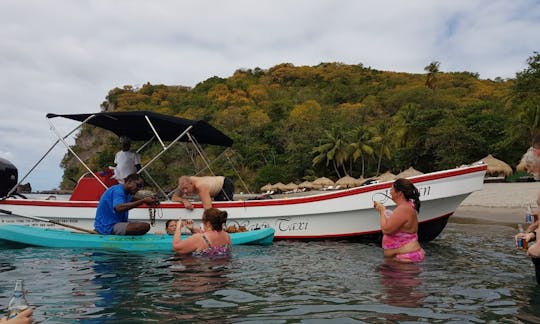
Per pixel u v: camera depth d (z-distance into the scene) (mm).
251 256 6352
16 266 5449
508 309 3510
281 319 3252
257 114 85875
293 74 129875
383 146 56562
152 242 6926
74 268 5320
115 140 71500
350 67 131625
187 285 4410
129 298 3873
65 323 3145
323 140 61812
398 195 6031
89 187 9195
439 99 75312
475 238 9094
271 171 65750
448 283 4473
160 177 60125
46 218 8734
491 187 31469
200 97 115500
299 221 8695
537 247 4141
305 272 5117
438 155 47531
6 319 2727
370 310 3482
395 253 5957
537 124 37031
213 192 8789
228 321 3207
